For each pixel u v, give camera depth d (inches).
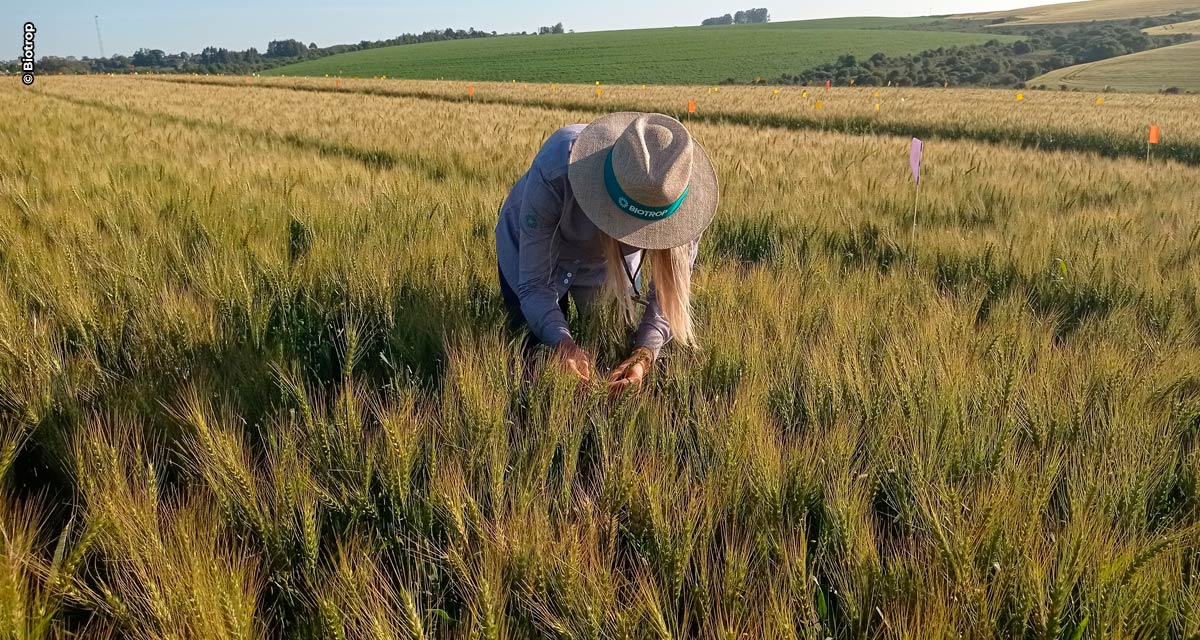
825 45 3631.9
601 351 114.4
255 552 72.4
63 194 217.5
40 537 78.7
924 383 96.4
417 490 78.7
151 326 112.7
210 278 131.3
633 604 64.0
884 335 122.8
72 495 84.3
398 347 117.3
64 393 92.4
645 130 81.1
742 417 85.0
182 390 95.5
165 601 59.3
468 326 114.7
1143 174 398.9
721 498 77.0
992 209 275.7
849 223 225.1
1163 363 112.2
